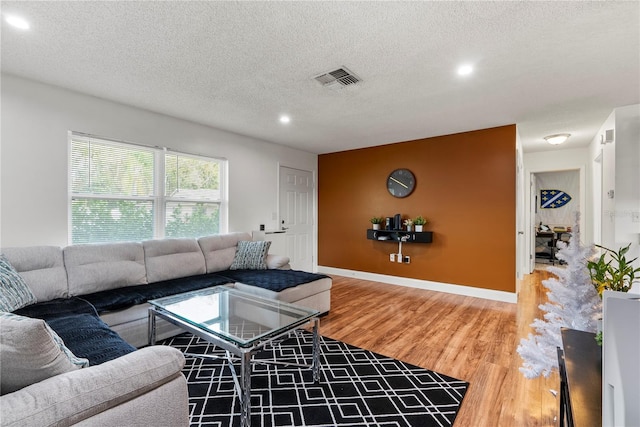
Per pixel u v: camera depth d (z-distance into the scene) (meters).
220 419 1.67
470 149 4.18
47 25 1.84
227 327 1.93
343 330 2.96
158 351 1.24
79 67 2.40
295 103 3.15
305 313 2.15
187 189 3.86
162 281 3.04
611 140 3.42
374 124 3.90
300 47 2.09
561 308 1.74
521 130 4.16
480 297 4.07
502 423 1.66
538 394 1.91
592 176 4.77
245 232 4.43
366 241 5.26
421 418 1.70
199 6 1.67
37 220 2.68
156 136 3.50
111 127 3.13
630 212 3.14
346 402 1.84
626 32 1.89
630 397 0.69
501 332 2.89
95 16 1.76
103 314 2.29
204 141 3.99
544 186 7.09
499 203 3.95
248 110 3.39
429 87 2.73
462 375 2.14
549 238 7.02
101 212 3.12
